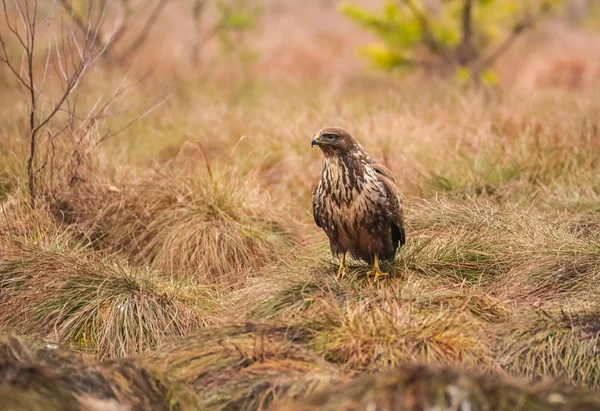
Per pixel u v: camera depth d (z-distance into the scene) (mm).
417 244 12195
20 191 13383
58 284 11016
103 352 10430
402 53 25844
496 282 11484
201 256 12680
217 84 23625
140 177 14078
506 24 25750
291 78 26453
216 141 17094
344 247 11461
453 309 10141
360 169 10961
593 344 9422
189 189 13477
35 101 14539
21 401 7406
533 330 9688
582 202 13539
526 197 14094
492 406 7484
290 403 8148
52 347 9039
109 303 10797
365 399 7539
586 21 43188
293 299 10602
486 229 12422
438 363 8992
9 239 12094
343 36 35094
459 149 15750
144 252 12930
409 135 16219
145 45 28000
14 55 23844
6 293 11180
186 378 8898
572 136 15766
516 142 15492
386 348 9203
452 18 24922
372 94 22094
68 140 14211
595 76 26719
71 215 13336
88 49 14828
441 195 14070
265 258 12898
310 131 16703
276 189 15031
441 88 22578
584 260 11312
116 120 18234
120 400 8008
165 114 19031
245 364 9023
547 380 8211
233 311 10922
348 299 10195
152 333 10594
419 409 7461
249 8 30297
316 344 9414
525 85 25984
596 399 7758
